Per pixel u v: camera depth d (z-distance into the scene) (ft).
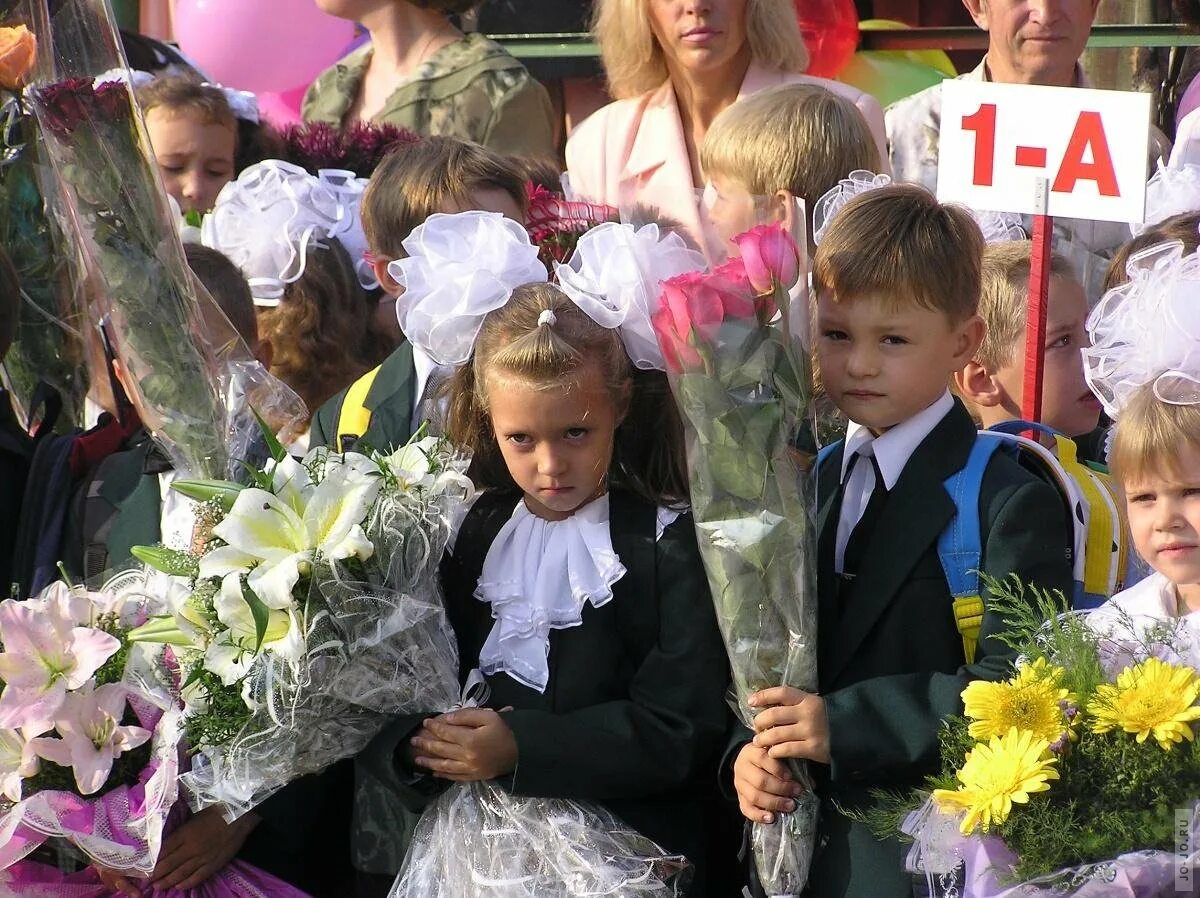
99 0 37.78
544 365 30.35
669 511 32.48
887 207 32.12
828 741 29.91
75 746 31.14
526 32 72.59
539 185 46.37
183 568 30.66
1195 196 45.14
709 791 33.37
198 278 39.11
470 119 60.54
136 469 38.34
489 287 31.78
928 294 31.40
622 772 30.86
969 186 38.81
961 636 31.30
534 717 31.01
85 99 34.94
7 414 40.06
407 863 32.19
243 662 29.14
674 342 30.40
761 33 52.06
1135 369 32.22
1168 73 64.18
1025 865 26.84
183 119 55.98
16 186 42.11
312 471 31.12
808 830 31.09
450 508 31.30
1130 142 37.01
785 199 31.91
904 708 29.94
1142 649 29.09
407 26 63.62
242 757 30.04
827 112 41.73
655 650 31.81
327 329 46.62
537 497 31.83
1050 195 37.83
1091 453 43.47
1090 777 27.12
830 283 31.96
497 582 32.42
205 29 67.00
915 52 67.77
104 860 31.32
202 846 33.14
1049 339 40.81
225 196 47.83
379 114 62.08
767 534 30.14
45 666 31.58
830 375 32.48
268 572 28.96
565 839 30.94
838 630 31.91
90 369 44.01
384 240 41.32
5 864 31.63
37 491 38.34
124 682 32.17
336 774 34.96
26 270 42.91
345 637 29.73
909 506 31.81
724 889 34.22
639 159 53.31
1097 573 35.22
